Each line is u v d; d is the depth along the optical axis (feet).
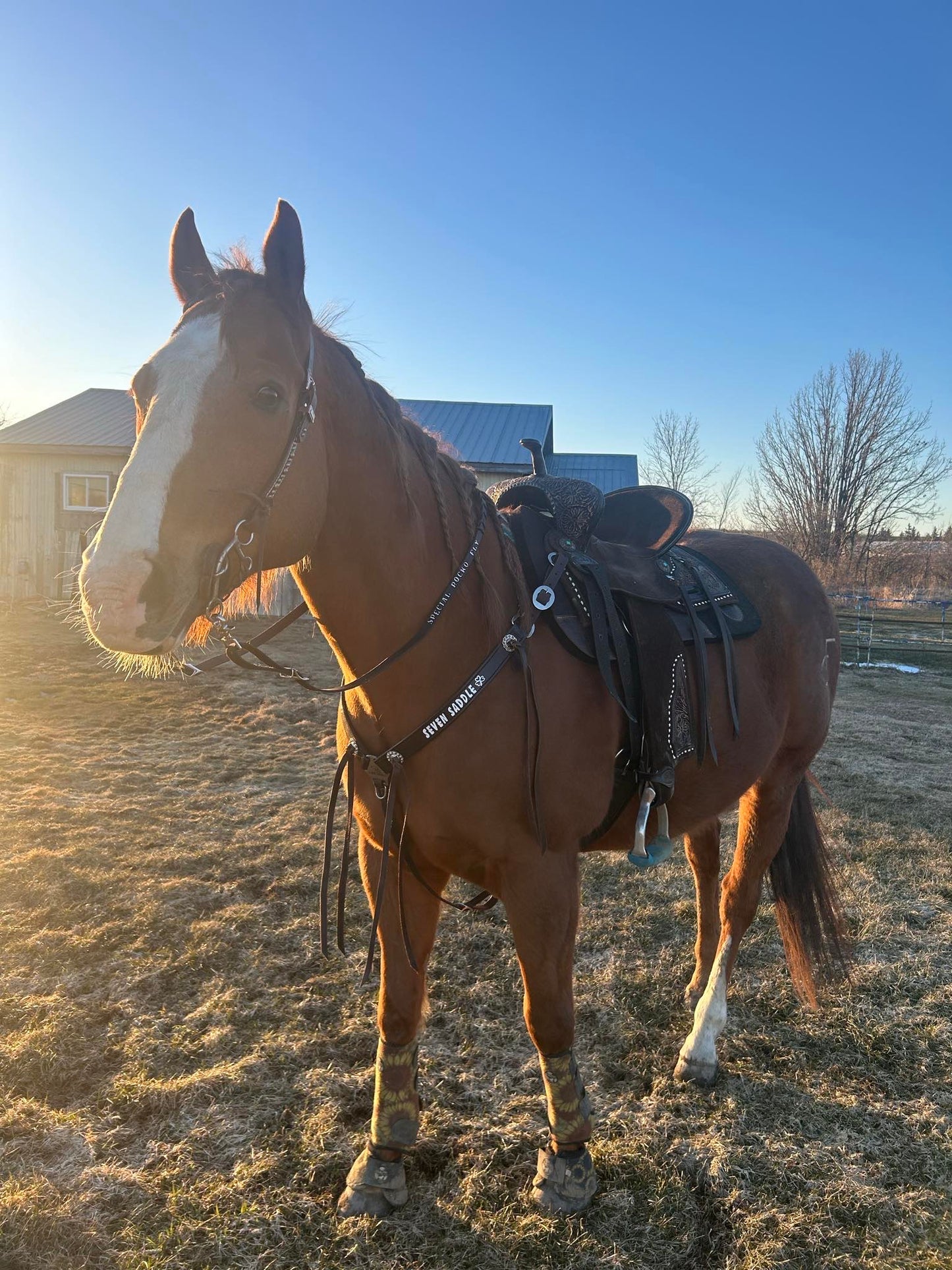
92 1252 5.46
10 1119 6.60
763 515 93.86
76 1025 7.91
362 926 10.22
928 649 42.14
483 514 5.79
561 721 5.60
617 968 9.44
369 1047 7.80
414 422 5.83
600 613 6.02
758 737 7.41
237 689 24.88
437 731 5.21
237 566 4.25
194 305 4.48
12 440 43.65
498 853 5.50
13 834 12.74
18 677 25.68
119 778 15.96
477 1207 5.97
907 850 13.16
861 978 9.18
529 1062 7.70
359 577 5.10
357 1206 5.91
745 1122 6.91
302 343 4.50
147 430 4.01
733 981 9.23
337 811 14.35
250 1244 5.59
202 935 9.80
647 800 6.20
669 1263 5.56
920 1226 5.82
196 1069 7.43
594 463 60.75
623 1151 6.51
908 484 84.33
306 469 4.52
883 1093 7.31
